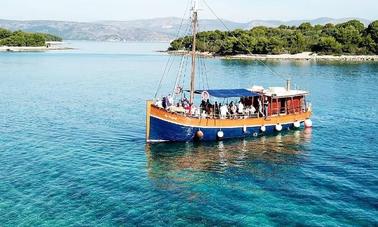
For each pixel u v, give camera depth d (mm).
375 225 32406
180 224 32719
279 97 59844
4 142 54000
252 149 52438
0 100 88250
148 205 35875
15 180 40688
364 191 38750
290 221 33156
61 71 162250
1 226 31922
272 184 40781
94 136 57938
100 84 120188
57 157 48094
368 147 53625
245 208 35469
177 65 197750
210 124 54500
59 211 34469
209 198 37500
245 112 57844
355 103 87875
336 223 32750
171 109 54656
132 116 72375
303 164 46750
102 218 33469
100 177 41969
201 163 46969
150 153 50219
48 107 80625
